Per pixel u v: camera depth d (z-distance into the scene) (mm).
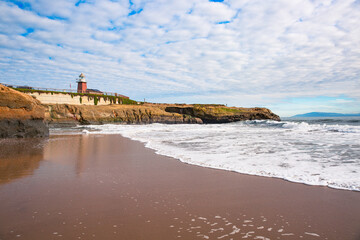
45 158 7914
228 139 13352
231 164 6625
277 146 10039
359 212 3402
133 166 6641
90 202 3807
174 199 3975
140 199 3963
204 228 2910
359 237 2668
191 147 10266
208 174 5660
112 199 3961
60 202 3793
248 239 2635
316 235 2732
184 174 5691
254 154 8141
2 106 14320
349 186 4570
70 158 7945
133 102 54562
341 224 3021
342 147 9531
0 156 8242
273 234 2758
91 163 7086
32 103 15719
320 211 3455
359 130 16594
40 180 5137
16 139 14258
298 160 7016
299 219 3184
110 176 5523
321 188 4516
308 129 20812
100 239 2611
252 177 5348
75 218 3188
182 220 3146
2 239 2605
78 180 5148
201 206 3664
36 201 3836
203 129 24922
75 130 24969
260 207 3623
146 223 3049
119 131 22781
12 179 5223
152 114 43781
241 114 52188
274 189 4492
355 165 6266
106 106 40562
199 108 52656
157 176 5520
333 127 19859
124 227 2926
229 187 4641
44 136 16719
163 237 2670
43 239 2611
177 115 47625
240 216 3289
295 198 4000
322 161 6832
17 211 3418
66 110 33969
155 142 12703
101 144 12031
